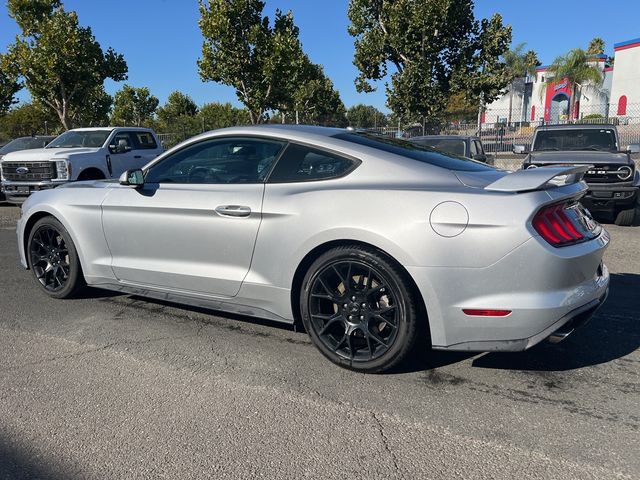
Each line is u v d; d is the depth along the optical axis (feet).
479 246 9.48
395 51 75.56
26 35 77.97
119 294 16.47
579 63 132.67
